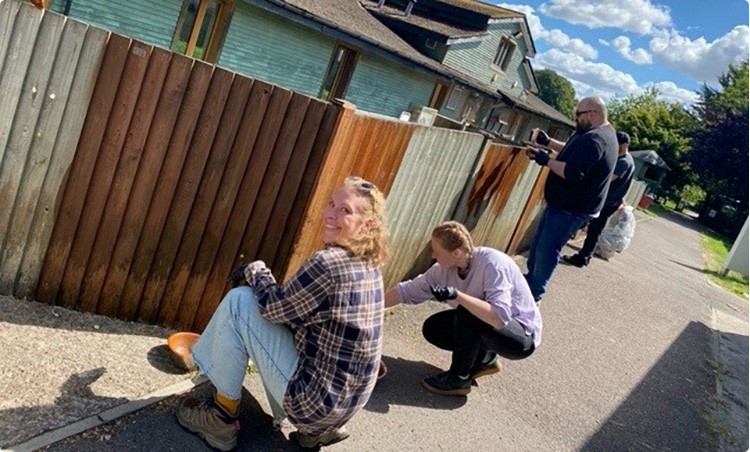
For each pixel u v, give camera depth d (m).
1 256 3.35
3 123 3.12
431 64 17.39
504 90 27.86
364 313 2.54
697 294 10.47
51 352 3.00
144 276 3.55
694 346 6.83
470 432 3.53
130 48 3.16
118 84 3.20
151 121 3.28
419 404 3.66
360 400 2.66
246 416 3.00
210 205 3.48
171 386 3.01
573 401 4.38
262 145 3.42
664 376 5.48
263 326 2.63
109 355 3.14
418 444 3.24
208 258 3.59
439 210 5.33
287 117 3.39
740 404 5.39
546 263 5.67
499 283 3.54
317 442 2.87
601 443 3.90
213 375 2.67
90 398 2.73
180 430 2.72
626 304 7.75
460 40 21.08
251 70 12.34
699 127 43.91
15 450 2.29
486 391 4.11
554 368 4.86
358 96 16.48
